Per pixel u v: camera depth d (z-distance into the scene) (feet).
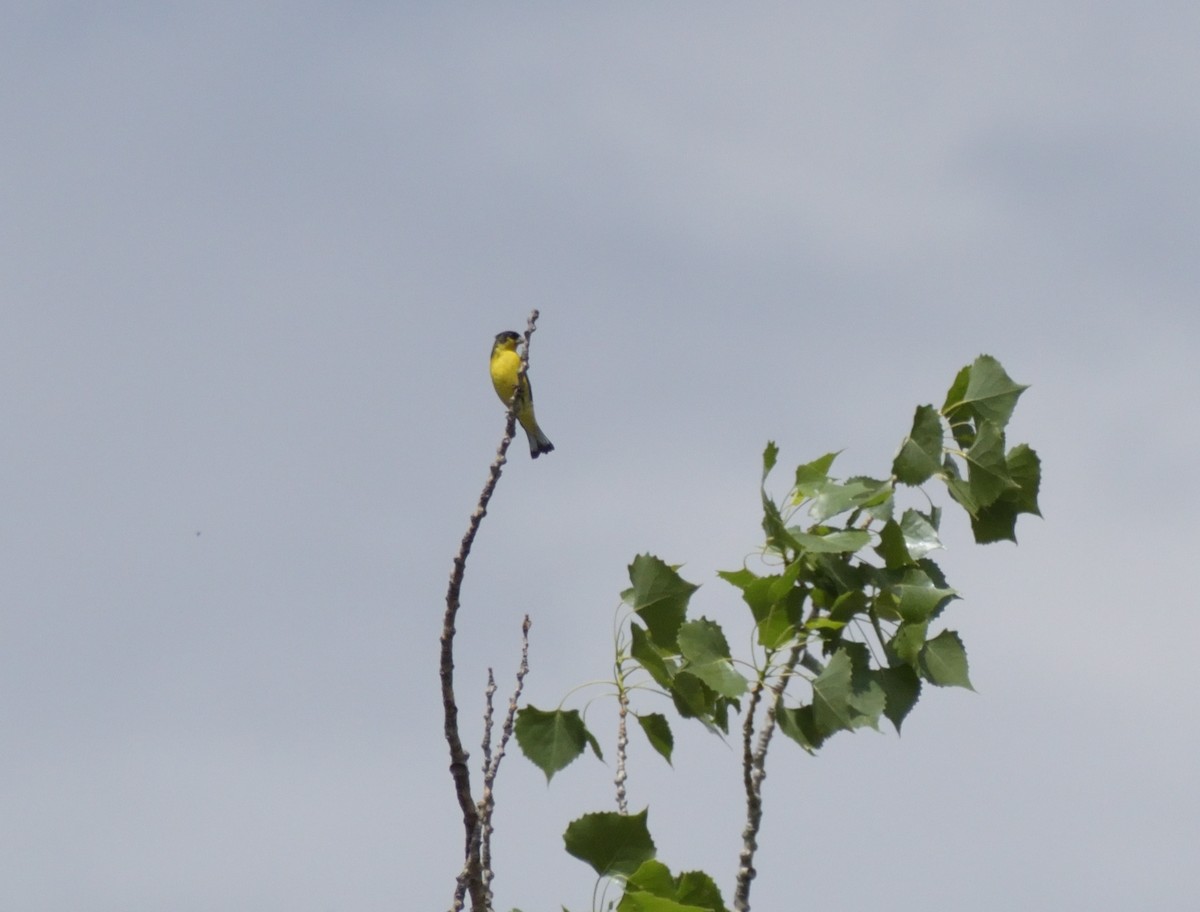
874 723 33.73
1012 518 38.55
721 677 34.40
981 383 39.34
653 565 35.88
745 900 32.83
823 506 36.29
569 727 35.60
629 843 33.12
